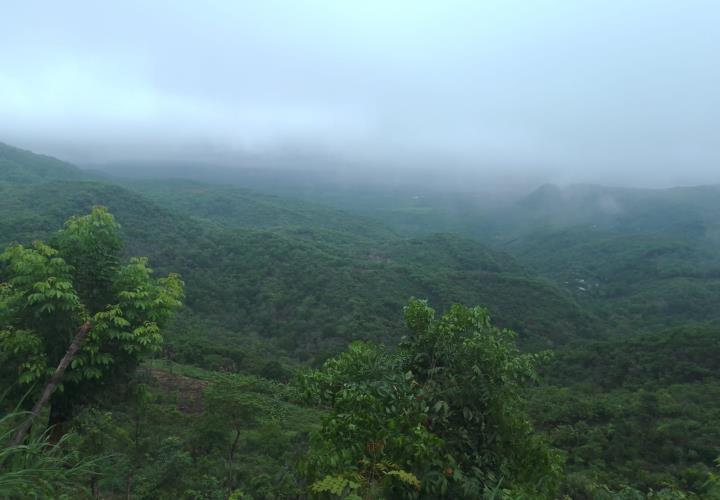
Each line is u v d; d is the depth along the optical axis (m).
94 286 7.04
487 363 3.75
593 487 5.38
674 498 4.46
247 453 15.28
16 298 6.39
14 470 3.39
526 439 3.73
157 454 10.52
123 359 6.91
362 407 3.34
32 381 6.12
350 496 2.58
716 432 22.19
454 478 3.06
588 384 36.88
